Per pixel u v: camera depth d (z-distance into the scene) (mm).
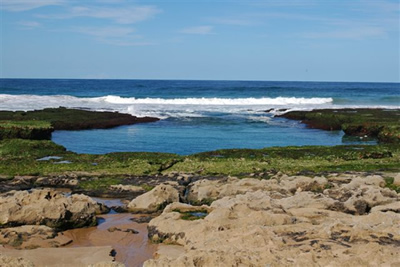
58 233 19625
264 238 15953
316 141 46000
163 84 174875
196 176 28219
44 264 16281
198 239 17500
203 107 75375
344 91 120875
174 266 14031
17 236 18719
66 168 29609
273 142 44844
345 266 13758
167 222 19109
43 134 43156
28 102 71875
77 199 22375
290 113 63438
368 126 49875
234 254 14656
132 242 19062
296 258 14383
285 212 19734
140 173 28859
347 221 18250
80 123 51062
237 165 30797
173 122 57469
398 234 16062
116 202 24359
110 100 79938
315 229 16781
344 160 32688
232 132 50594
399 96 100500
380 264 13781
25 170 29125
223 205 21000
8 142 35750
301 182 24297
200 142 43781
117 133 48156
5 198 21234
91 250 17844
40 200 21062
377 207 20594
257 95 100625
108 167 29984
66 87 125250
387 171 28609
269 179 26594
